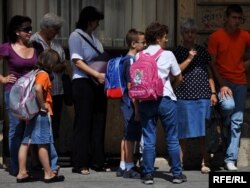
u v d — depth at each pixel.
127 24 11.84
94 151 11.05
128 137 10.59
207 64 10.80
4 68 11.34
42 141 10.09
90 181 10.44
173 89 10.24
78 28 10.81
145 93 9.70
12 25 10.50
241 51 10.94
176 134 10.17
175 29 11.77
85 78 10.72
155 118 10.07
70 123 11.72
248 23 11.56
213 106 11.03
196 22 11.53
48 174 10.31
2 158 11.30
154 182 10.36
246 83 11.20
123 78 10.48
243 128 11.49
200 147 11.32
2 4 11.35
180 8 11.52
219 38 10.85
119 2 11.80
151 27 9.99
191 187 10.08
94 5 11.79
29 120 10.12
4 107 11.45
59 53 10.87
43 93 10.05
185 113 10.73
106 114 11.34
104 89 10.70
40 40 10.75
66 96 10.91
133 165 10.73
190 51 10.48
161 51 9.95
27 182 10.37
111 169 11.26
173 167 10.27
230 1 11.52
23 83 9.98
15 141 10.70
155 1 11.80
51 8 11.70
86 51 10.66
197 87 10.70
